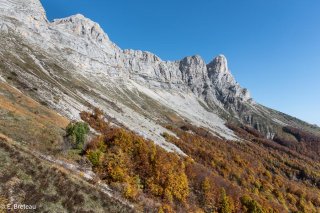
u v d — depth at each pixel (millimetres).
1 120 57781
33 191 35500
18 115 63781
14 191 33594
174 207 75688
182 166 96938
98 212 41188
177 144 161125
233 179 151625
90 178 55312
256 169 191125
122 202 51125
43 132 62625
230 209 95625
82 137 67125
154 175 78188
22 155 40750
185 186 85250
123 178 64562
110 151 74125
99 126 102750
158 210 62500
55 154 57719
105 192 50125
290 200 160375
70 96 130500
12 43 180875
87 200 42062
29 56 173250
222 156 182125
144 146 83875
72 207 38156
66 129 69000
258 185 156500
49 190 37969
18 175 36375
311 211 158625
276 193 156875
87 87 197875
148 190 74000
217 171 151625
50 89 116312
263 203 116562
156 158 83438
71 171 51250
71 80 188875
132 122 151500
